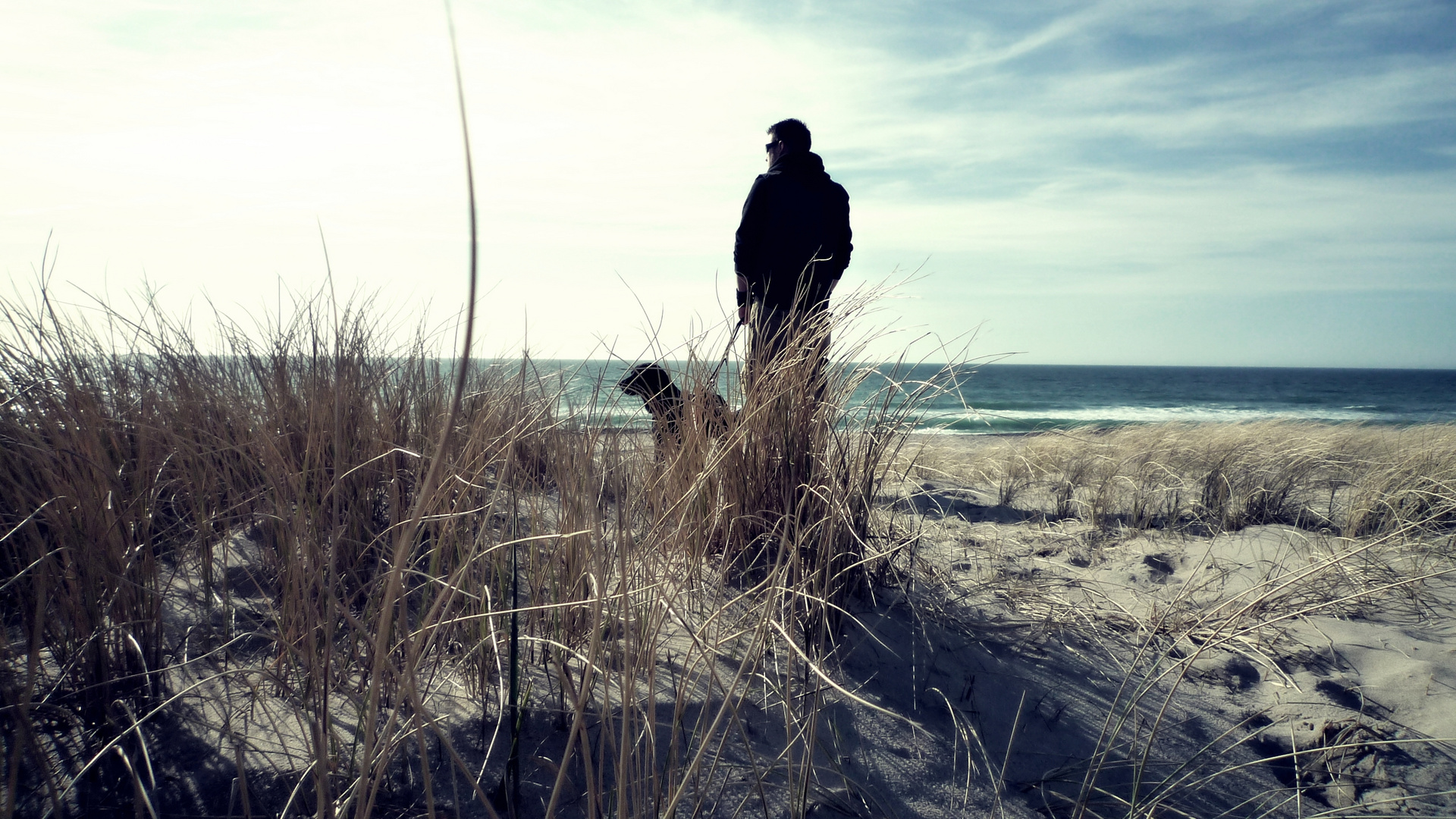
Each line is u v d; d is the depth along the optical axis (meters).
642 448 2.28
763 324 2.99
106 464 1.63
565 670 1.49
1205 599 2.73
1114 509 4.35
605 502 1.85
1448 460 4.41
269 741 1.37
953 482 5.39
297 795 1.23
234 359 2.46
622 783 1.06
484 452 1.85
